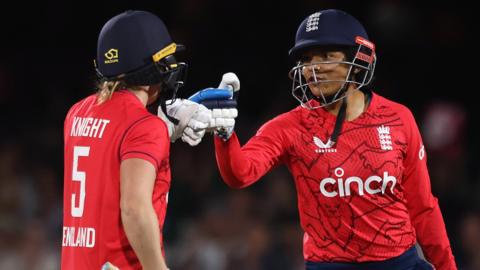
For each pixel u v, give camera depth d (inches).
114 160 495.5
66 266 515.8
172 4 1514.5
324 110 567.2
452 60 1494.8
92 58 1488.7
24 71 1457.9
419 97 1465.3
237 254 1163.9
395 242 559.5
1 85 1439.5
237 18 1497.3
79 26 1521.9
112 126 502.0
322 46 555.8
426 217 577.9
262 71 1461.6
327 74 555.5
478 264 1120.8
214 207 1228.5
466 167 1322.6
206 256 1162.0
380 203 554.6
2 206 1194.0
